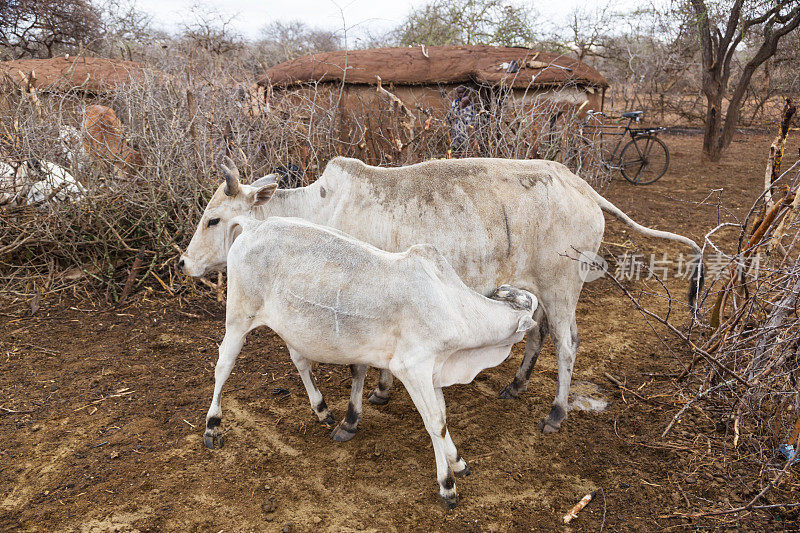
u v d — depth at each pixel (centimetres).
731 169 1330
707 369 448
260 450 394
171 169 628
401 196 391
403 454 394
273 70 1010
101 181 646
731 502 351
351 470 377
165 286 622
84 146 632
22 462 371
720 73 1355
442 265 336
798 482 362
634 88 1855
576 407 456
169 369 495
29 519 324
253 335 563
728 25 1298
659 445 403
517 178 399
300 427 422
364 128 773
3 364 488
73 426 410
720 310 460
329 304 333
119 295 625
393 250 394
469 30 1672
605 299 669
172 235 652
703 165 1377
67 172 641
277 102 762
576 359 530
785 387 385
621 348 551
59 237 649
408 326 326
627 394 473
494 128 705
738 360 424
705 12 1230
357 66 934
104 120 680
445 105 912
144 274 652
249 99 702
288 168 656
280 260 350
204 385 472
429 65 962
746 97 1883
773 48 1271
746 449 397
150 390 461
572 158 772
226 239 416
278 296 350
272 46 1474
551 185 404
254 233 364
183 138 635
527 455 396
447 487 341
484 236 387
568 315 418
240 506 341
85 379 471
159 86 695
